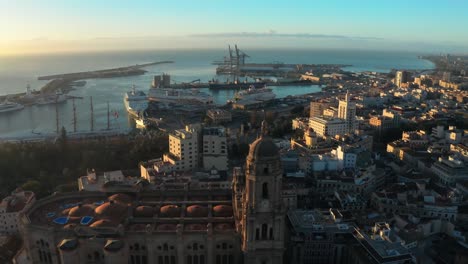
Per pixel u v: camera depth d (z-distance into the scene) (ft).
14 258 604.90
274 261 492.13
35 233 536.83
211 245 528.22
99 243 512.63
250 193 472.85
